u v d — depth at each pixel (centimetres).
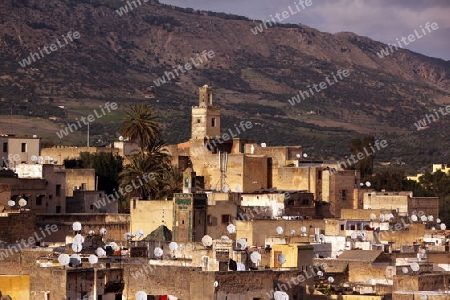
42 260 13338
